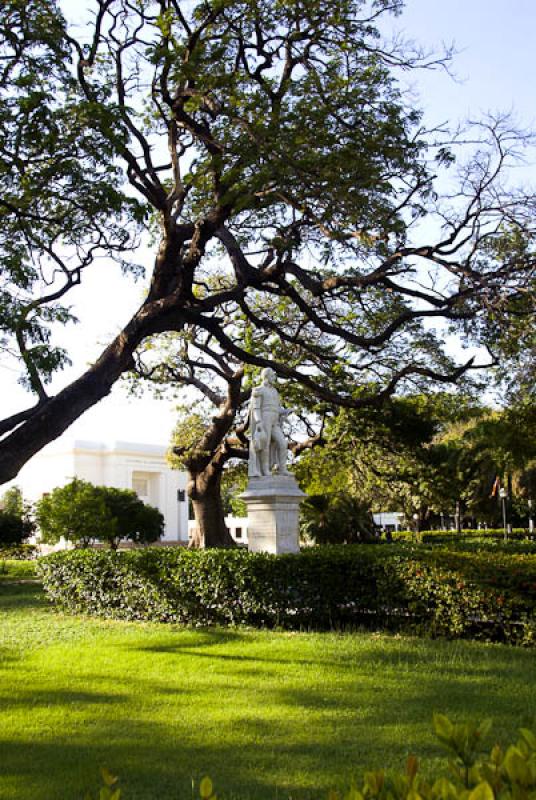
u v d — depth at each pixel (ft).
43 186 36.19
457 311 44.29
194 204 50.90
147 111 48.16
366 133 40.86
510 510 136.56
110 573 45.34
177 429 88.12
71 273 39.50
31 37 35.68
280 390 69.26
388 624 37.01
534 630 31.83
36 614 47.34
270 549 45.32
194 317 44.06
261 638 35.29
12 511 111.45
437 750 18.44
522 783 6.78
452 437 108.99
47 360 32.78
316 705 23.00
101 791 7.41
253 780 16.79
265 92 41.98
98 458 169.68
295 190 41.68
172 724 21.30
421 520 130.21
